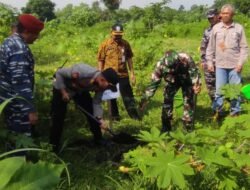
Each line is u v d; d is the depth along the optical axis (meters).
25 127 4.19
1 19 14.41
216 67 7.13
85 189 4.28
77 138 6.10
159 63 6.12
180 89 6.73
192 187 3.70
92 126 5.60
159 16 33.47
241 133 3.51
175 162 2.99
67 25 33.81
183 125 6.36
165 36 25.84
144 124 7.20
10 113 4.15
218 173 3.23
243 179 3.63
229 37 6.96
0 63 4.08
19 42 4.07
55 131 5.38
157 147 3.41
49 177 1.66
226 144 3.40
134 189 4.03
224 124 3.75
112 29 7.22
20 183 1.63
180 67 6.08
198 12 49.84
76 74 5.09
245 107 4.05
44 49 18.88
